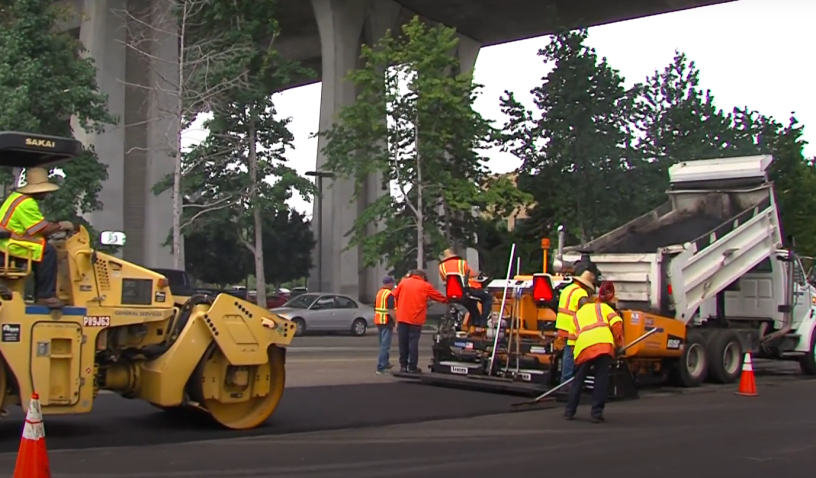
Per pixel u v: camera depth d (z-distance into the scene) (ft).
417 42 111.04
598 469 25.79
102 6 121.60
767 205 52.19
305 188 119.34
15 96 76.48
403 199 115.03
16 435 28.50
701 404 40.68
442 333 47.62
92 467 24.63
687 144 116.37
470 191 111.14
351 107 112.47
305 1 156.56
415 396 41.16
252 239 130.41
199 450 27.55
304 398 39.99
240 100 113.19
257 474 24.30
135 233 129.08
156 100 123.13
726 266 49.14
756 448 29.32
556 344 41.60
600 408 34.71
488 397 41.16
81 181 87.71
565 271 46.19
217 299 30.50
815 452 28.68
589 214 109.19
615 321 34.94
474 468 25.66
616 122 109.81
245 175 116.16
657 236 52.70
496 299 46.09
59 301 27.12
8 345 26.21
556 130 110.01
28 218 26.89
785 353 54.90
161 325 30.71
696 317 49.11
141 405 36.32
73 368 27.48
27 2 80.84
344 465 25.76
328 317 98.48
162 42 120.67
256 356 31.17
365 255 114.11
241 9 113.70
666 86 121.39
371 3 151.64
